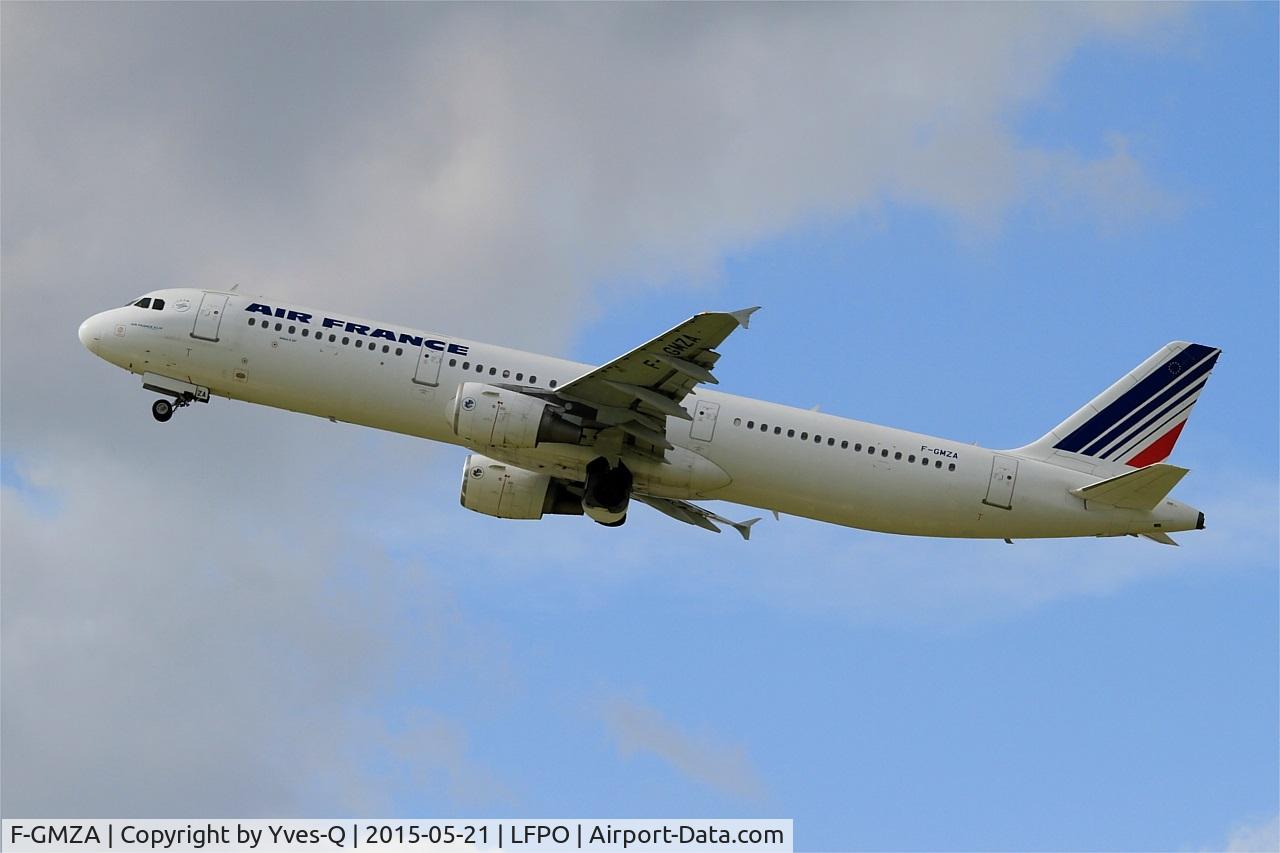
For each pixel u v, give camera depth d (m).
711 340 112.88
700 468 125.50
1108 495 127.12
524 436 121.56
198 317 127.94
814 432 127.06
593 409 122.12
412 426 127.12
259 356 127.06
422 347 126.75
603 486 125.19
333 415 128.62
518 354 127.44
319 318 127.94
